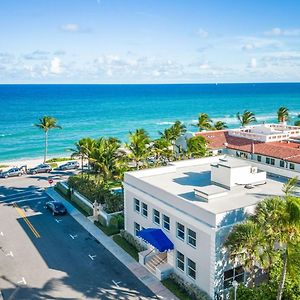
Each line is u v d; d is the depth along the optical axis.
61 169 76.44
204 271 30.12
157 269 33.56
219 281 29.48
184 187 37.38
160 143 63.06
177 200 32.69
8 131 144.25
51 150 110.75
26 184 65.31
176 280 32.72
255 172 37.12
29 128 152.00
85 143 59.16
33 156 102.00
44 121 85.50
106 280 33.25
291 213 22.48
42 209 51.84
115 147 54.00
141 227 38.81
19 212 50.59
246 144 64.56
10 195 58.59
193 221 30.44
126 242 40.56
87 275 34.09
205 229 29.19
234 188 35.72
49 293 31.30
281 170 40.38
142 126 162.75
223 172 36.06
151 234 34.44
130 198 40.19
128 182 40.50
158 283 32.78
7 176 70.50
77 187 56.78
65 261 36.72
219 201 32.62
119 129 154.00
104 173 53.50
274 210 24.25
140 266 35.62
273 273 27.39
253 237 25.16
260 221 25.28
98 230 44.25
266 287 27.47
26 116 191.12
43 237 42.34
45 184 65.19
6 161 94.00
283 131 72.00
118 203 48.19
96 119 186.38
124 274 34.25
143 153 55.28
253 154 59.12
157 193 35.53
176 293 31.20
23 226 45.56
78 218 48.28
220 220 28.70
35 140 127.12
